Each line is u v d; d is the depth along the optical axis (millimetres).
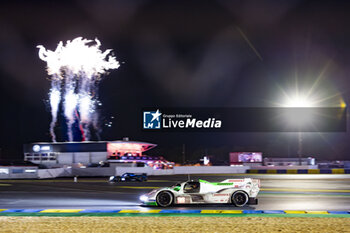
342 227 9594
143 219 11227
